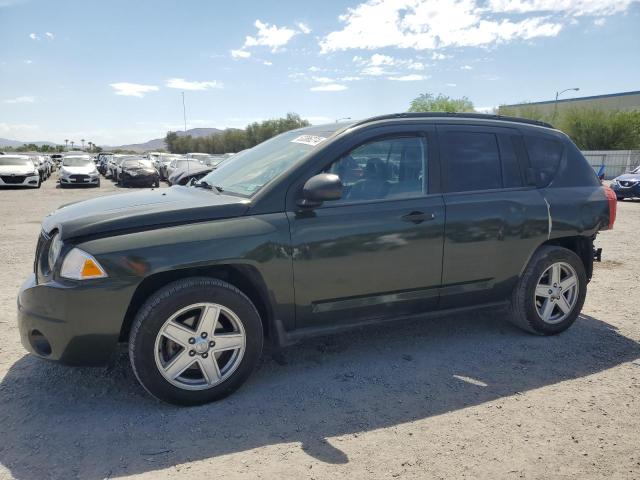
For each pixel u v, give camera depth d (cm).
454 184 389
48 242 320
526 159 427
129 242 297
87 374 358
